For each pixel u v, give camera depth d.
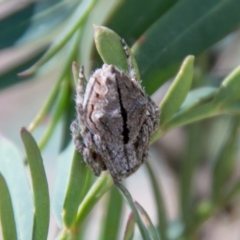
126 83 0.18
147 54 0.18
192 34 0.18
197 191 0.22
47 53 0.19
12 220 0.17
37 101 0.30
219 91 0.18
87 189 0.18
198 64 0.20
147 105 0.18
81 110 0.18
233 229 0.23
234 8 0.18
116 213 0.20
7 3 0.20
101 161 0.18
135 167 0.18
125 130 0.18
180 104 0.18
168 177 0.25
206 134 0.22
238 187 0.20
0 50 0.19
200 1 0.18
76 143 0.18
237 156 0.21
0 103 0.31
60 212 0.17
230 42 0.22
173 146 0.22
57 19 0.20
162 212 0.20
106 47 0.18
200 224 0.20
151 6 0.19
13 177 0.18
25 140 0.17
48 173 0.30
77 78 0.18
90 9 0.19
